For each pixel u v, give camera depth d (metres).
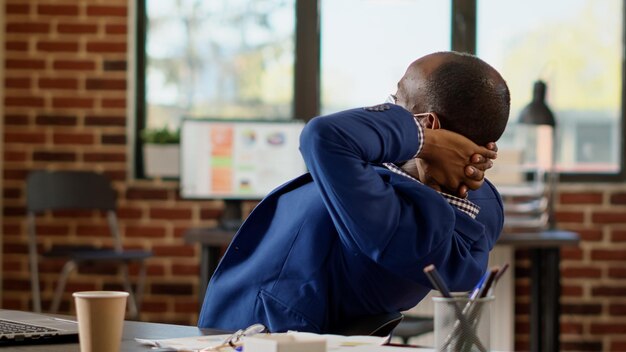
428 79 1.61
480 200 1.71
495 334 4.59
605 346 4.67
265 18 4.89
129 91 4.82
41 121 4.82
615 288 4.68
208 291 1.75
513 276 4.59
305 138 1.46
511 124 4.82
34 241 4.57
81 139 4.82
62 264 4.80
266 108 4.91
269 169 4.44
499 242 3.86
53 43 4.81
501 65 4.82
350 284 1.65
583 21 4.81
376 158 1.49
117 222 4.80
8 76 4.83
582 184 4.72
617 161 4.81
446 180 1.59
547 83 4.76
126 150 4.81
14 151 4.82
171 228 4.79
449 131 1.57
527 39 4.82
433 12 4.83
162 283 4.79
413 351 1.35
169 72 4.91
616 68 4.80
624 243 4.69
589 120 4.81
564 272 4.69
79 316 1.25
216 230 4.00
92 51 4.81
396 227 1.48
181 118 4.61
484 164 1.59
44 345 1.45
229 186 4.43
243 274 1.69
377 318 1.67
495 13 4.81
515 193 4.43
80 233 4.80
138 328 1.64
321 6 4.88
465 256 1.57
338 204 1.46
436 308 1.23
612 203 4.69
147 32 4.91
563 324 4.68
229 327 1.71
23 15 4.81
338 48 4.88
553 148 4.30
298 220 1.66
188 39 4.91
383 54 4.86
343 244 1.62
